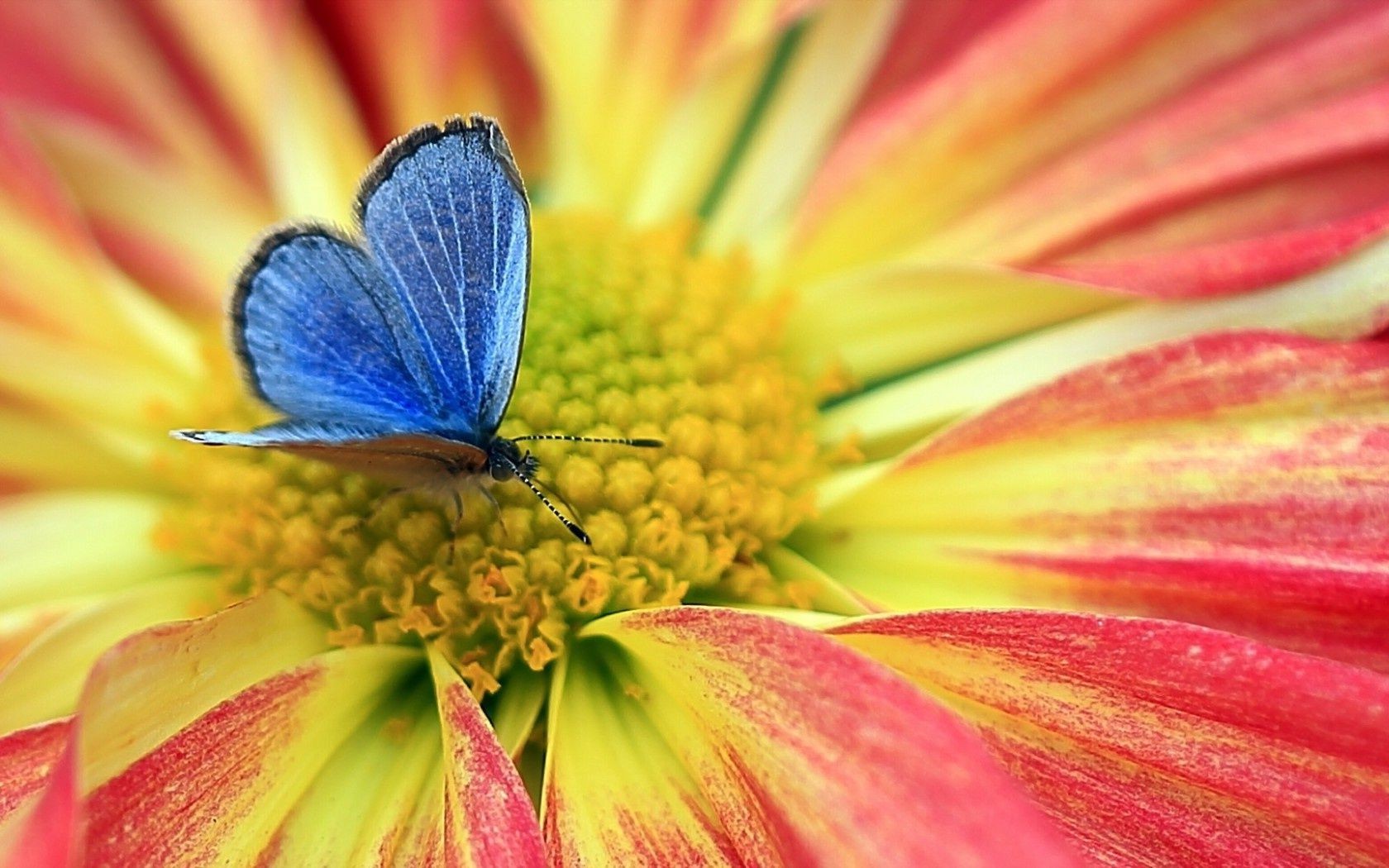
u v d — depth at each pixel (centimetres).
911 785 13
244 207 17
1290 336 15
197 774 14
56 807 13
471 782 14
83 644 15
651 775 15
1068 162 16
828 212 17
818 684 14
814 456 16
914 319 16
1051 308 16
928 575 16
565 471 16
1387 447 15
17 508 16
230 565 16
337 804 15
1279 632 15
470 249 15
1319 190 16
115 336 17
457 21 17
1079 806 14
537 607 15
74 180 17
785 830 14
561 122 17
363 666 15
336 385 15
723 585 16
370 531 15
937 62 17
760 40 17
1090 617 14
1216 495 15
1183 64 16
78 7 17
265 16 17
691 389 16
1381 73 16
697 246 17
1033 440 15
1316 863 14
